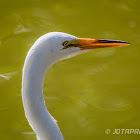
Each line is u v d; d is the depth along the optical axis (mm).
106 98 11898
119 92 12156
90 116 11258
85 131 10828
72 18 15672
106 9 16656
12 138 10312
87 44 6887
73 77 12570
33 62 5898
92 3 17109
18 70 12336
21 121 10945
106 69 13023
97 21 15586
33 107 6016
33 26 14500
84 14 16094
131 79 12641
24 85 5949
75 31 14500
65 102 11672
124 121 11164
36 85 5945
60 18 15594
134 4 17016
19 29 14352
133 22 15648
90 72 12891
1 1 16938
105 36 14398
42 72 5996
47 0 17094
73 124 11000
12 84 11805
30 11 16016
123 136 10711
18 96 8844
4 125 10797
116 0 17266
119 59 13516
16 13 15844
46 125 6176
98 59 13461
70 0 17234
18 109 10961
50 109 11414
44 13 15930
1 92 11602
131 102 11742
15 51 13203
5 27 14695
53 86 12266
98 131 10852
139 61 13422
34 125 6191
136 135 10680
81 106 11539
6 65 12703
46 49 6008
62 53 6348
